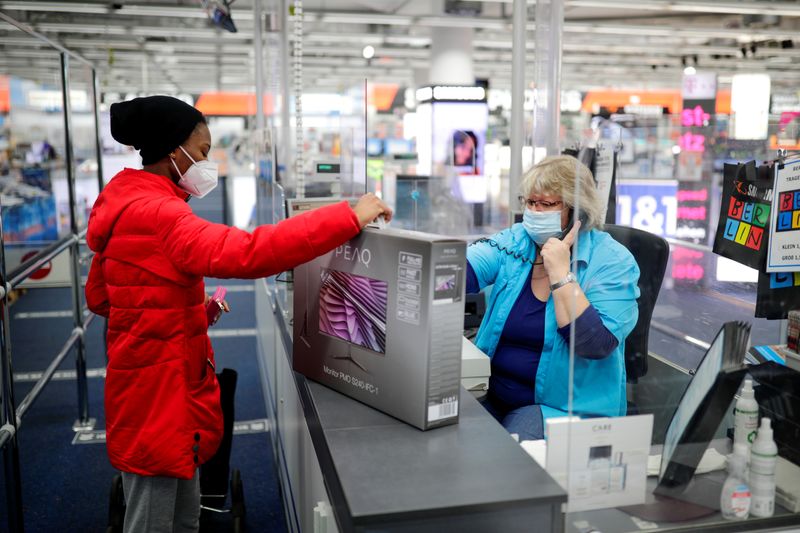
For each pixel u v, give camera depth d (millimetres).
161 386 1702
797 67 18297
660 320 2178
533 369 1974
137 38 13867
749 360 1399
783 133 2805
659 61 17188
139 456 1713
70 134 4004
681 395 1705
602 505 1264
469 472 1199
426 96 10805
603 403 1653
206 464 2869
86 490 3418
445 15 10398
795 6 9562
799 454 1346
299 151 3404
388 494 1115
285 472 2768
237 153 20141
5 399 2402
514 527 1144
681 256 2676
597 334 1628
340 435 1346
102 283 1910
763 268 1667
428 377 1341
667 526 1298
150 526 1767
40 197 4230
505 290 2080
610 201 2867
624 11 11398
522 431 1750
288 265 1457
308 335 1686
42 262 3180
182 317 1695
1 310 2369
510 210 2801
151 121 1689
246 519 3127
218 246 1494
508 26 10570
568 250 1770
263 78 6094
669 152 3752
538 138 2594
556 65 2504
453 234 5113
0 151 3492
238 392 4895
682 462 1317
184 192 1822
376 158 9328
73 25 11242
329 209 1438
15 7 9094
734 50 14859
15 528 2477
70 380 5176
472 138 9133
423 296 1317
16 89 3787
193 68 19016
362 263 1461
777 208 1641
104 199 1700
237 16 10141
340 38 13039
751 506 1327
